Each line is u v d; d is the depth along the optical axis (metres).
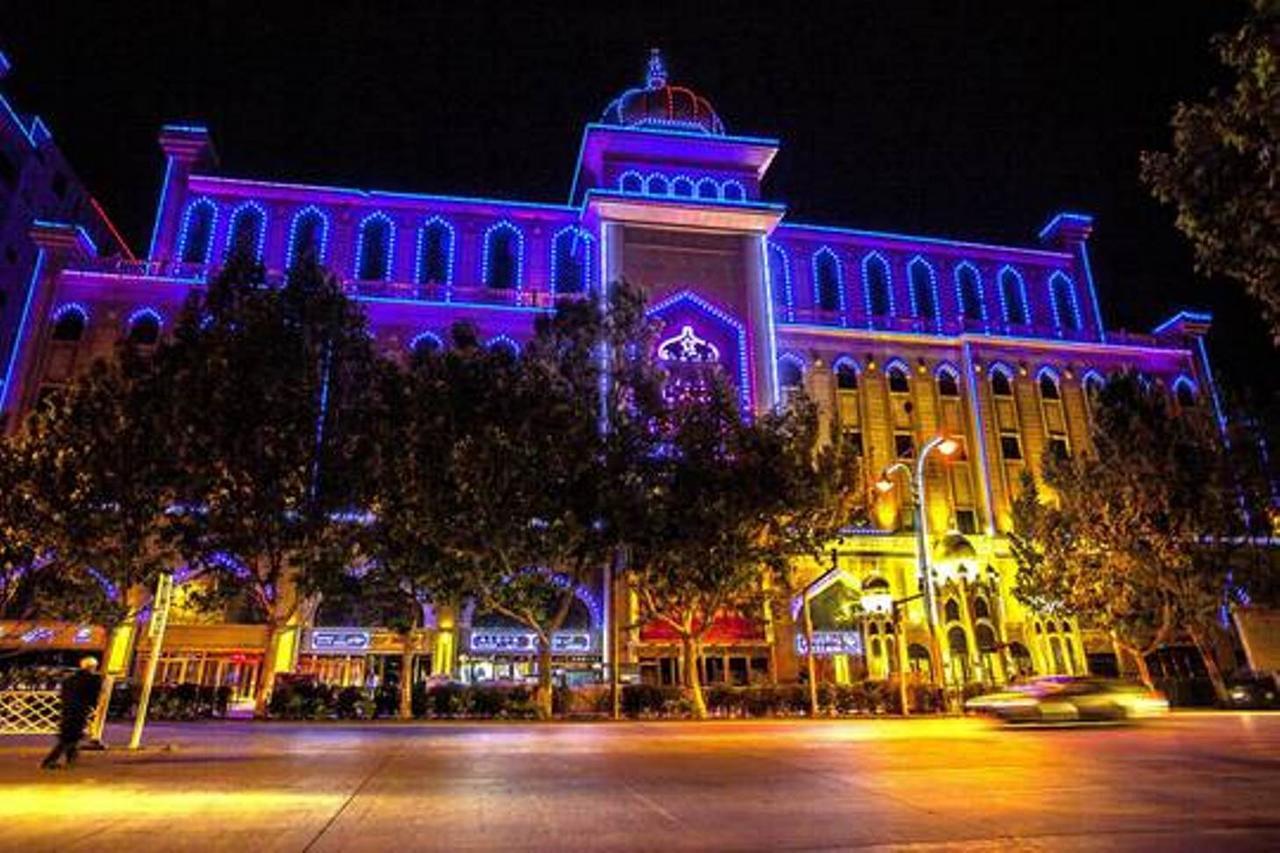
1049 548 36.91
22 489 26.14
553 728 22.42
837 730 21.12
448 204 46.91
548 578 29.41
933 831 7.27
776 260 49.16
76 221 54.72
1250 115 8.45
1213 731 19.61
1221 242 9.20
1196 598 35.00
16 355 38.44
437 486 27.70
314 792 9.62
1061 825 7.52
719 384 32.06
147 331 40.16
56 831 7.27
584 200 46.03
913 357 47.41
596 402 30.91
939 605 42.00
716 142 49.41
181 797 9.23
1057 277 52.28
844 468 31.22
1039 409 47.41
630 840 6.93
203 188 44.59
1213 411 41.75
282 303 30.00
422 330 42.62
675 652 38.50
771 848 6.61
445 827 7.48
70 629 34.16
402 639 37.22
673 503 29.22
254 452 28.03
